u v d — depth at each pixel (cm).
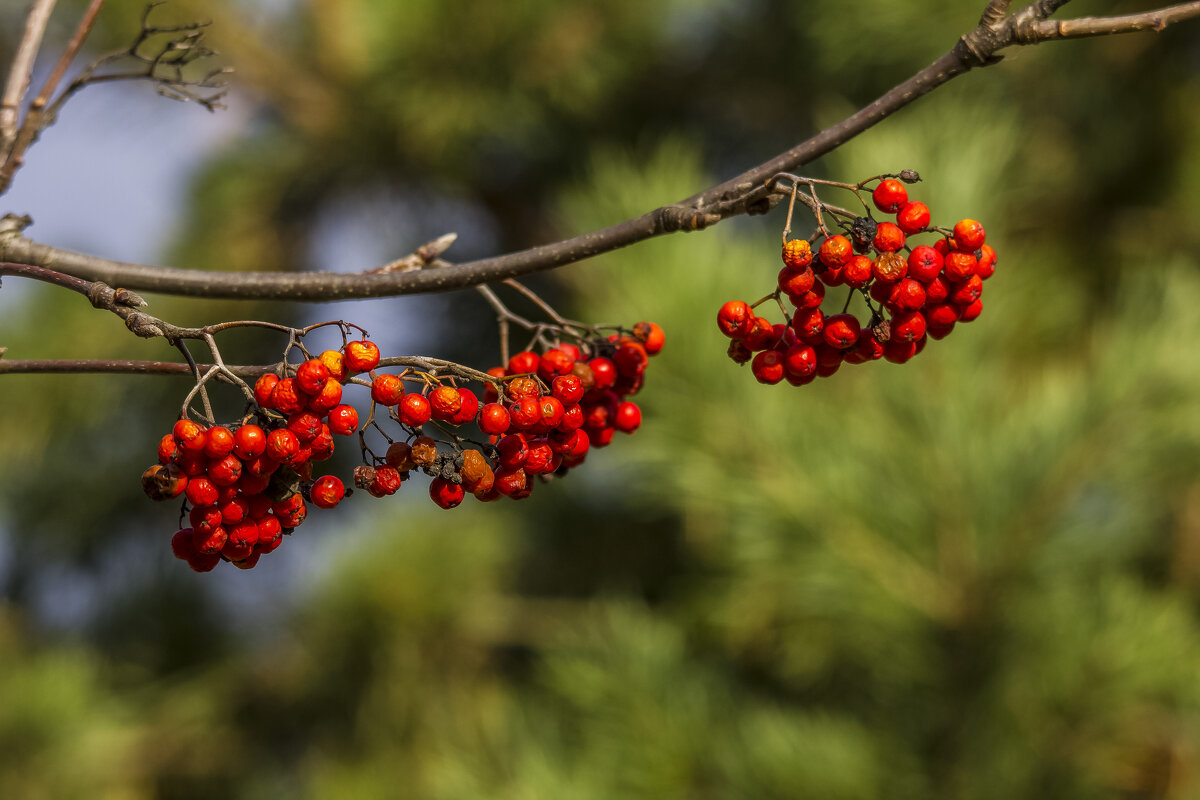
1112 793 194
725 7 334
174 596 369
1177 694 183
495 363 357
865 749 192
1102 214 268
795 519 183
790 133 343
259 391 115
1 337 336
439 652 345
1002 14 116
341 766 340
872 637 193
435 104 295
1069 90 254
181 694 354
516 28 285
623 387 123
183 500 116
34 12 124
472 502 363
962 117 226
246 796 365
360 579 339
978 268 118
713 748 204
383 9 287
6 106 123
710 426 189
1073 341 251
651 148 317
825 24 273
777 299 118
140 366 116
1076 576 191
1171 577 248
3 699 305
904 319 118
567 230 286
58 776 302
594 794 203
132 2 291
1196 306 190
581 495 346
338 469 369
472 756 248
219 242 347
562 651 230
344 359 116
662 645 223
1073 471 180
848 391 211
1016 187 252
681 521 314
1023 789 182
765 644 271
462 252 355
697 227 117
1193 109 255
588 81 301
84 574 386
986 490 180
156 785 356
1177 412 177
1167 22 115
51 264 122
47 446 351
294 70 311
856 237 117
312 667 354
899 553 182
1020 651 183
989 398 196
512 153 334
